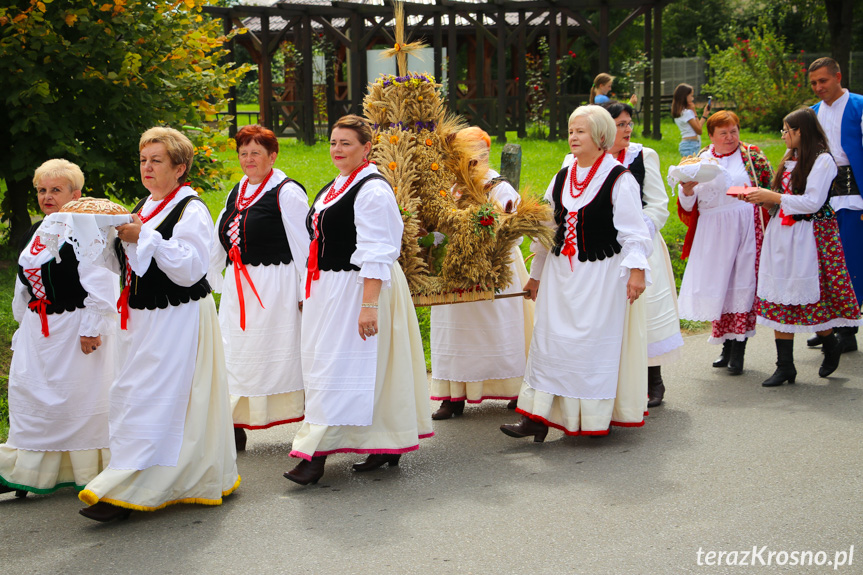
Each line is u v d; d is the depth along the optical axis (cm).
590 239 491
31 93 721
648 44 1986
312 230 455
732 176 646
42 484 427
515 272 571
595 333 493
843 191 693
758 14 3953
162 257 385
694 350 729
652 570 350
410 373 462
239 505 424
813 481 439
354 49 1895
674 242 995
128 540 384
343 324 442
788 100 2438
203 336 412
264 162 507
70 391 420
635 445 503
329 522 402
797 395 593
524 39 2019
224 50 895
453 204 510
